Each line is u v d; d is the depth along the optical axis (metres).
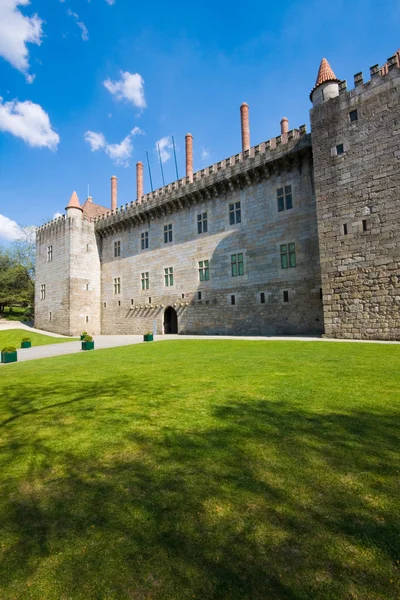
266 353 13.83
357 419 5.38
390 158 18.73
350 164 20.12
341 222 20.22
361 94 20.02
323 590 2.28
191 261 32.22
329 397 6.63
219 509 3.21
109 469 4.14
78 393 8.09
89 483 3.84
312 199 24.66
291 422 5.35
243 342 19.05
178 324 32.78
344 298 19.83
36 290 45.47
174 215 34.19
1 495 3.68
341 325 19.83
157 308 35.12
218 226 30.28
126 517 3.17
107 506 3.36
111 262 41.16
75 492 3.67
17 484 3.90
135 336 33.44
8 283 53.31
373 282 18.86
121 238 40.16
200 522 3.04
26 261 57.34
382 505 3.17
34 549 2.81
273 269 26.36
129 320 38.16
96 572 2.54
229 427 5.26
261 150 27.06
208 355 14.02
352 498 3.29
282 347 15.61
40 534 3.00
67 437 5.25
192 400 6.88
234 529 2.92
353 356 11.91
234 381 8.48
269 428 5.14
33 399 7.71
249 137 30.33
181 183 33.16
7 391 8.71
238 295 28.33
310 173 24.80
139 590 2.36
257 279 27.23
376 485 3.50
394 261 18.23
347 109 20.50
